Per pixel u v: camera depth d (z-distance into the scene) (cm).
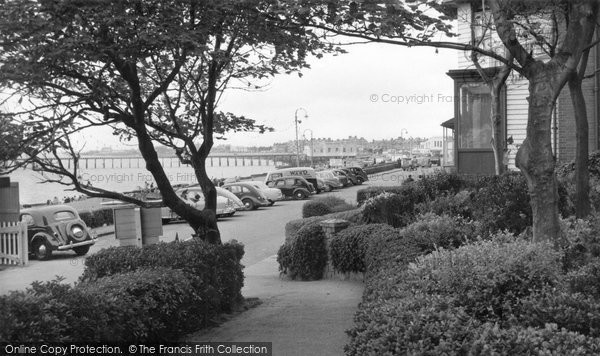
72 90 768
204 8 662
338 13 584
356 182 5081
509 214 895
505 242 629
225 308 898
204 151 980
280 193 3850
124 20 620
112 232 2586
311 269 1300
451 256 543
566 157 1983
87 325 504
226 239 2209
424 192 1449
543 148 631
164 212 2792
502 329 381
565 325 398
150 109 963
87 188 825
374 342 361
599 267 519
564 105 1980
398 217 1370
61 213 1878
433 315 388
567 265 597
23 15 565
